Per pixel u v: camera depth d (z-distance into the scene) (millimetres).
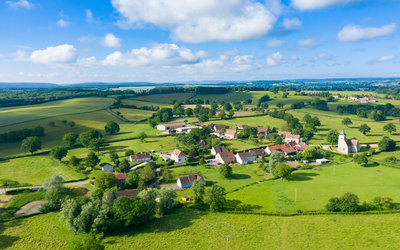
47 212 89312
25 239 72125
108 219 76375
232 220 80188
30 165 140750
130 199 79562
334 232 70062
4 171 131375
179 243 68500
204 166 140750
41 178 122500
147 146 180000
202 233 73062
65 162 145875
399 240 64250
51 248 68000
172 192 90125
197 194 93000
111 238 72250
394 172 119250
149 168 120062
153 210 82875
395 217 75562
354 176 116312
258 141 189125
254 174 127062
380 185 102875
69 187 111188
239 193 101938
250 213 83750
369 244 63750
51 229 77500
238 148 174375
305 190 100562
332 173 122375
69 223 75438
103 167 133250
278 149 163875
